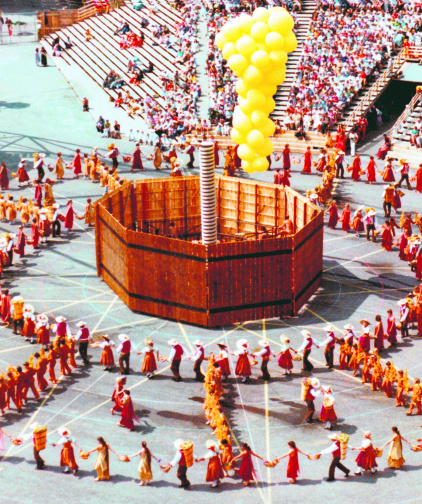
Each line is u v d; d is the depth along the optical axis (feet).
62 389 109.91
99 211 135.74
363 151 198.49
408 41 225.76
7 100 235.61
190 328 124.26
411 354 117.19
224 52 118.32
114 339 120.88
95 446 98.12
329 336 113.19
